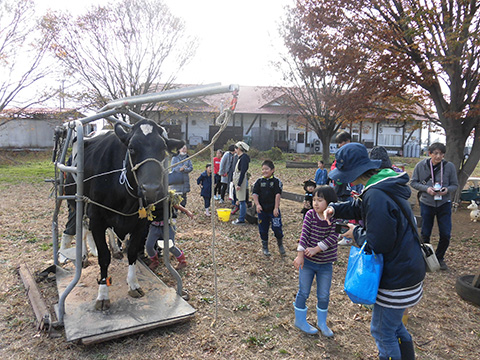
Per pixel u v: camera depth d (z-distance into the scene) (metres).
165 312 3.61
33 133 26.02
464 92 8.48
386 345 2.50
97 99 19.28
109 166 3.65
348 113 9.13
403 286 2.39
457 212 9.12
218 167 10.32
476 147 8.96
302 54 12.71
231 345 3.31
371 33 8.41
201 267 5.18
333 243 3.43
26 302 3.99
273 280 4.80
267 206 5.53
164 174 3.86
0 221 7.47
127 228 3.77
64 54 17.33
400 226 2.36
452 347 3.37
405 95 9.13
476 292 4.13
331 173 2.64
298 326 3.59
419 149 32.66
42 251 5.66
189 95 3.07
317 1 9.09
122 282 4.31
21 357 3.06
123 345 3.24
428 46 7.71
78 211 3.45
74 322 3.36
